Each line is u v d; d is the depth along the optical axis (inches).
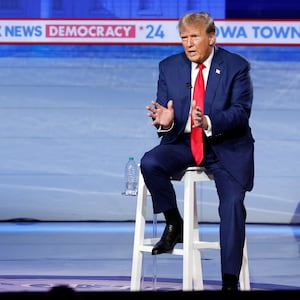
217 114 484.4
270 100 1050.1
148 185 495.8
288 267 724.0
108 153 1055.6
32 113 1048.8
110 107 1050.1
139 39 1037.2
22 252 816.3
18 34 1037.2
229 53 511.5
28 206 1062.4
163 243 497.7
